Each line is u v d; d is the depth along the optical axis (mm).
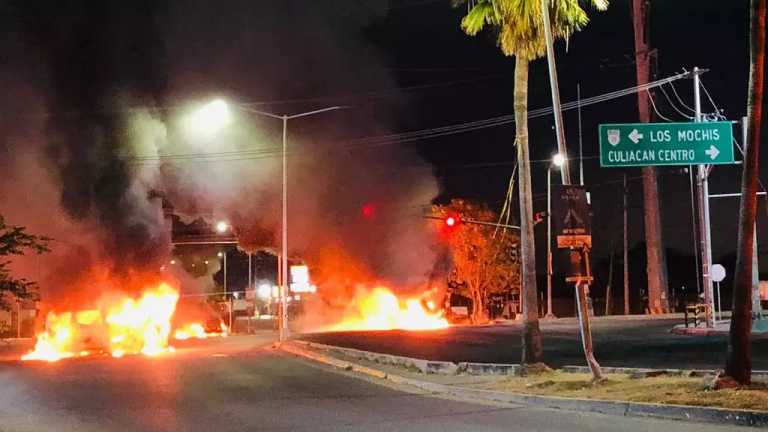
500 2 18219
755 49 13805
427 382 17797
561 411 13539
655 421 11922
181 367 24859
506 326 41188
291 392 17328
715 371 15305
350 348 27828
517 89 18969
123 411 14516
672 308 57969
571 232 15938
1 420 13664
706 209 32062
